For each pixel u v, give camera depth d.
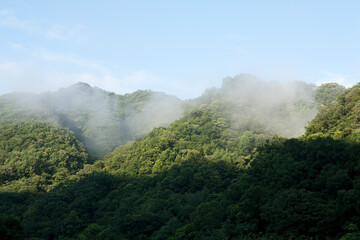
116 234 68.94
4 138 135.00
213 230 59.56
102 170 119.06
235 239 55.41
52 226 77.06
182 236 61.47
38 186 110.12
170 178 95.44
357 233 43.97
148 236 70.38
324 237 49.41
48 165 124.06
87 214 83.94
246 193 63.41
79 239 69.38
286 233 50.97
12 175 114.56
